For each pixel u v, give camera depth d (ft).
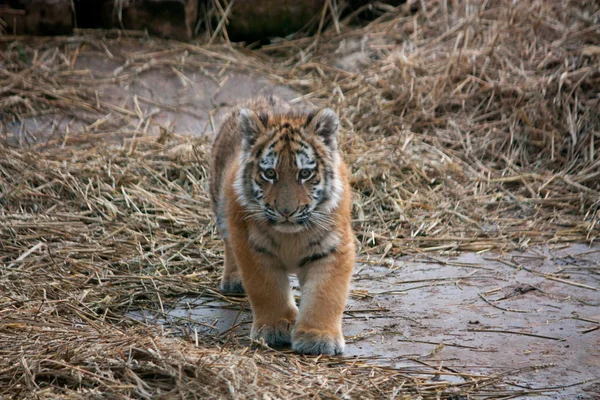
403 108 53.01
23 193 41.29
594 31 56.59
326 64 59.82
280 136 28.27
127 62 57.31
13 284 32.27
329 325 27.68
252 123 28.81
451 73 55.21
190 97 55.21
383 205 42.42
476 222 40.81
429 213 41.81
